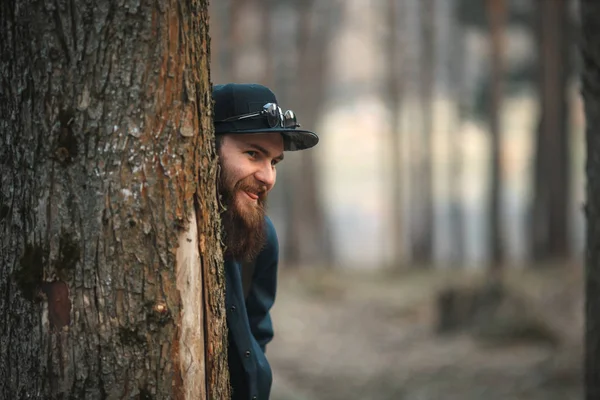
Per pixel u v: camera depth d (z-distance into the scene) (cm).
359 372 977
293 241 2459
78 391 199
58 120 197
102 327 198
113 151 196
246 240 233
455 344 1116
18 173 202
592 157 356
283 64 2828
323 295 1767
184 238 202
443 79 3145
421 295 1691
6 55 202
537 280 1697
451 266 2420
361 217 4294
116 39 196
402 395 854
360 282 1977
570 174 2325
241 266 256
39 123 198
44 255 199
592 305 357
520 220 3303
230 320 242
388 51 2633
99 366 199
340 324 1399
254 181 233
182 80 200
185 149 201
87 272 198
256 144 231
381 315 1487
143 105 197
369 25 3512
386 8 2797
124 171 197
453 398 822
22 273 200
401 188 2545
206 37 209
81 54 196
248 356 245
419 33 2800
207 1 210
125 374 199
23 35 199
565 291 1524
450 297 1233
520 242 2828
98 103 196
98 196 197
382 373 960
